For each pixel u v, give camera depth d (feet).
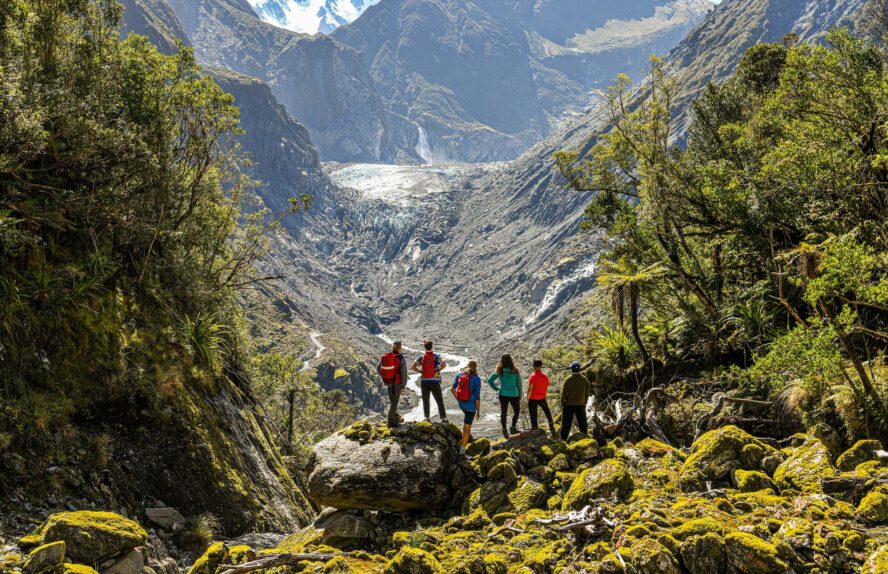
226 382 62.59
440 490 32.01
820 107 57.26
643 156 70.23
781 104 60.64
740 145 68.95
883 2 61.77
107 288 52.49
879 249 46.16
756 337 49.85
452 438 34.91
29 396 39.47
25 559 24.76
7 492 34.12
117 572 26.17
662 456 33.01
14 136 45.93
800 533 21.56
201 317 61.11
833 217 53.42
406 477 31.63
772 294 52.90
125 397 45.91
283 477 63.98
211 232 83.51
